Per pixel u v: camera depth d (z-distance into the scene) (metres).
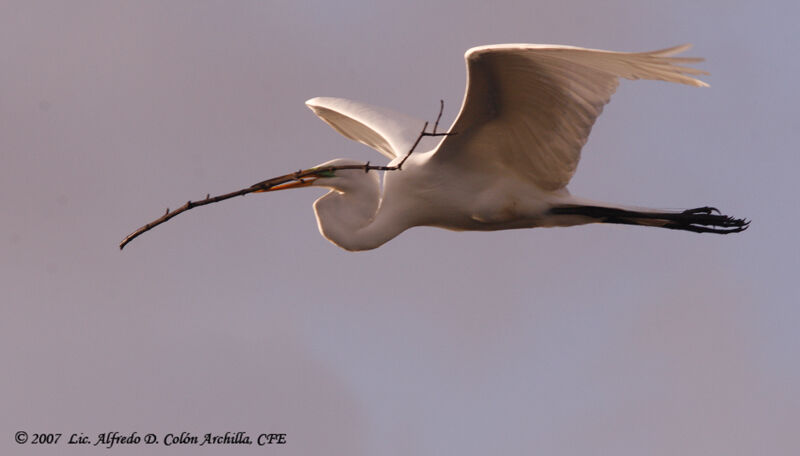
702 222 12.65
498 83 11.14
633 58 9.91
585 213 12.55
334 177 12.61
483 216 12.54
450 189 12.45
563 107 11.23
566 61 10.55
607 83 10.82
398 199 12.62
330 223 12.61
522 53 10.53
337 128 15.21
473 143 12.08
